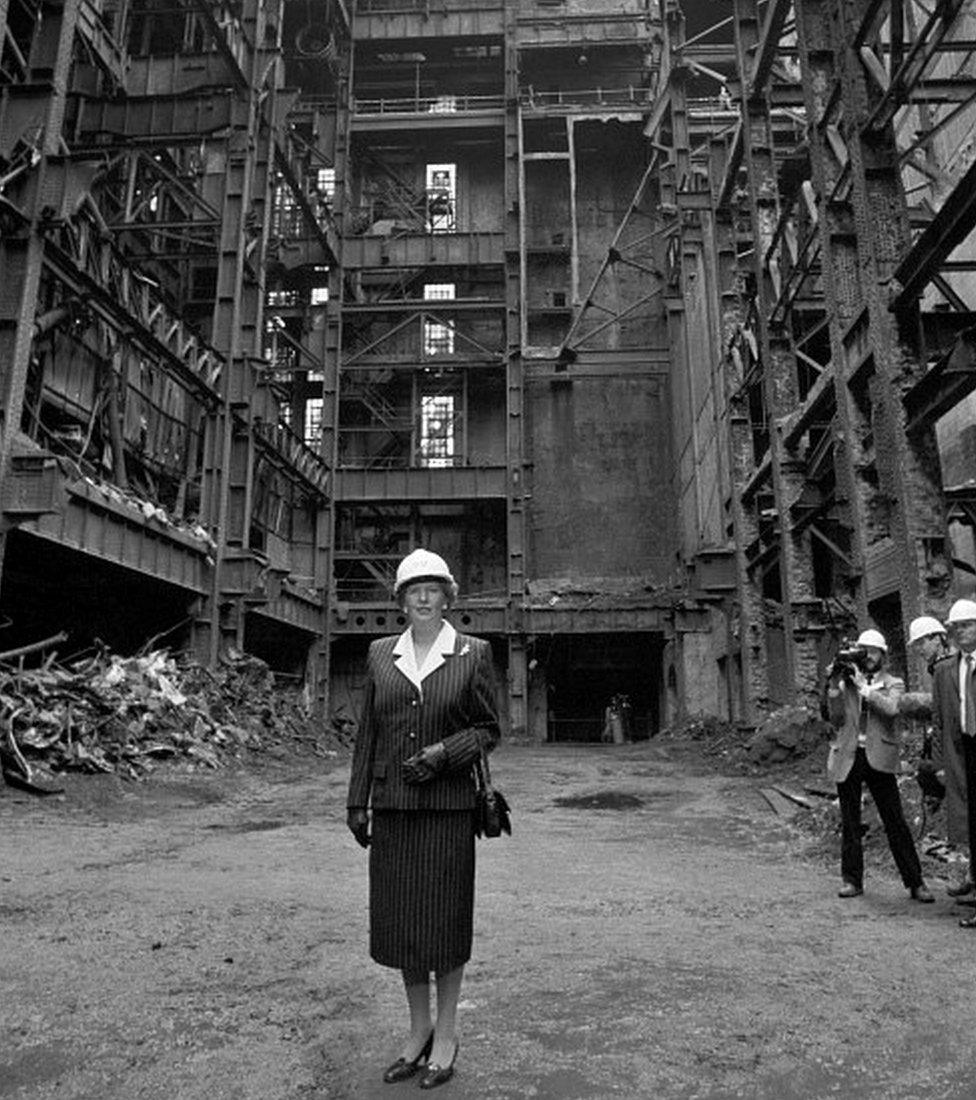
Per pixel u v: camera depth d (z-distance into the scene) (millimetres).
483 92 45781
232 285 25172
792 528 20141
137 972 5223
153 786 13766
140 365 23547
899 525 13078
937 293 22641
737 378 25953
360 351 41188
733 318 26250
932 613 12648
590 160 44781
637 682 44031
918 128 23766
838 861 9117
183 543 21250
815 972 5262
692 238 33438
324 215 38875
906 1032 4305
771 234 21578
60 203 15281
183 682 19625
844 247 15859
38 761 12953
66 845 9516
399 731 3760
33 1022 4414
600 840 10945
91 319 20234
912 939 6008
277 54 28375
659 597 36969
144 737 15812
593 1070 3830
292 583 31828
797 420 19250
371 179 44594
